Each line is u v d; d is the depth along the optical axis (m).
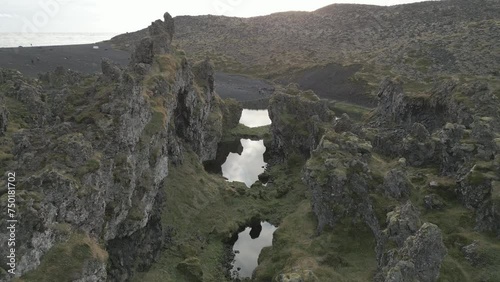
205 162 110.88
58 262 38.12
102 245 45.53
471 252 49.31
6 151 53.00
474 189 57.31
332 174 64.19
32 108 77.00
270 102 114.75
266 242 71.00
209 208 77.56
